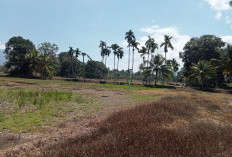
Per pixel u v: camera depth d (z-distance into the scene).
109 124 7.00
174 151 4.25
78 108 11.86
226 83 49.88
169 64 46.41
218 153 4.34
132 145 4.53
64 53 97.56
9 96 14.68
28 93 16.12
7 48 65.62
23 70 60.44
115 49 60.81
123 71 122.31
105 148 4.28
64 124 7.82
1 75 56.94
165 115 8.34
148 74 47.28
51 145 4.95
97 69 88.69
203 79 43.62
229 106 13.73
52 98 14.78
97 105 13.33
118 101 15.90
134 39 54.00
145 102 14.83
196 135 5.49
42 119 8.66
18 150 4.87
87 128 7.13
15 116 9.10
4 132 6.72
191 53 48.91
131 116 7.93
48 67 57.59
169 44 47.12
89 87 30.73
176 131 5.80
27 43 66.62
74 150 4.21
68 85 32.59
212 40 47.50
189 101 14.75
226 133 5.95
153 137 5.02
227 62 34.88
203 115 9.63
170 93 25.14
